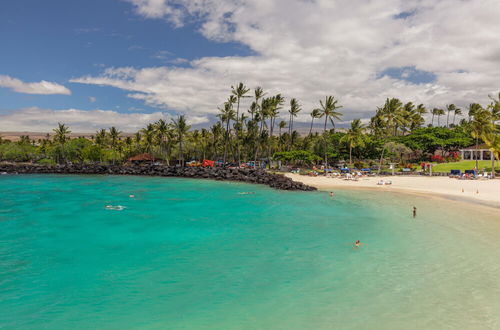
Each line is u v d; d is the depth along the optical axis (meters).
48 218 31.56
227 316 12.77
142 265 18.58
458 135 102.81
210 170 80.38
